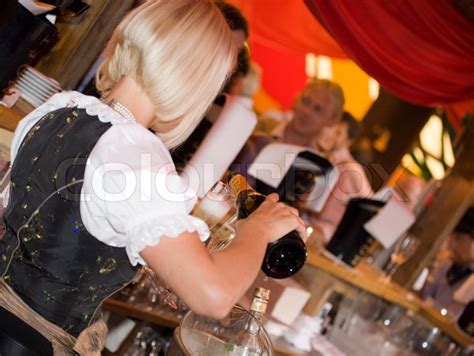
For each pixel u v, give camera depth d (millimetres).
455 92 3570
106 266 1154
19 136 1311
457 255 4031
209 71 1187
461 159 3752
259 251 1151
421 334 3734
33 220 1170
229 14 2764
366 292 3615
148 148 1140
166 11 1172
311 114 3109
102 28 2281
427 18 3293
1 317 1150
